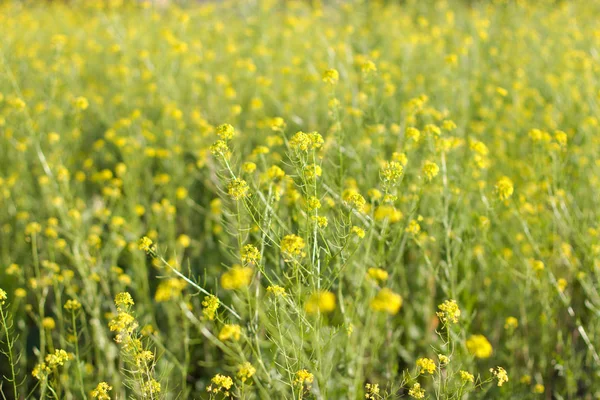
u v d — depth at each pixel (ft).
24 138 6.61
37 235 6.18
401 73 8.19
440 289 5.60
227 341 4.84
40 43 11.03
